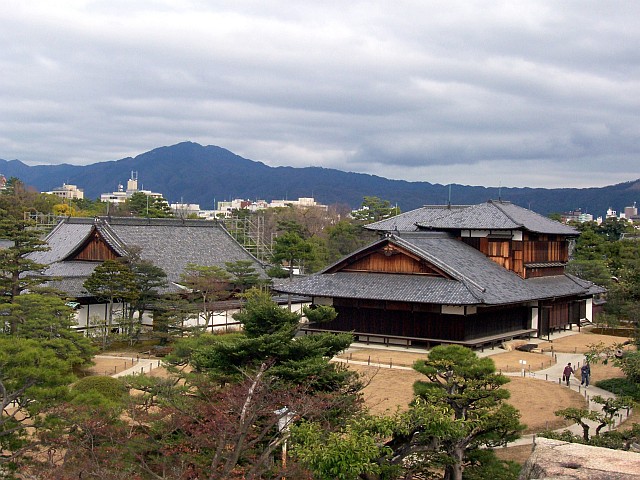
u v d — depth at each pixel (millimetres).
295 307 68875
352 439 17641
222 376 28141
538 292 61500
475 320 55281
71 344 41375
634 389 40469
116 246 68188
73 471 21391
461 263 59906
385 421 19750
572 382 44594
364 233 121125
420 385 28531
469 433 24391
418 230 71625
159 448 22688
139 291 56750
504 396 26453
